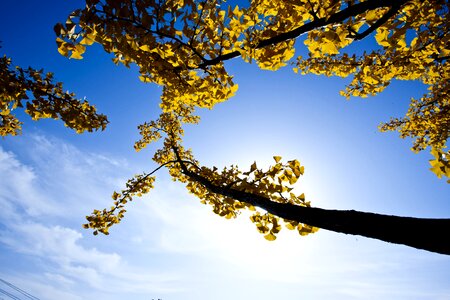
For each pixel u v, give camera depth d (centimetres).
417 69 288
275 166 229
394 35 188
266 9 213
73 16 146
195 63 197
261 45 190
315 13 176
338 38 175
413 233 90
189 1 167
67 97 245
